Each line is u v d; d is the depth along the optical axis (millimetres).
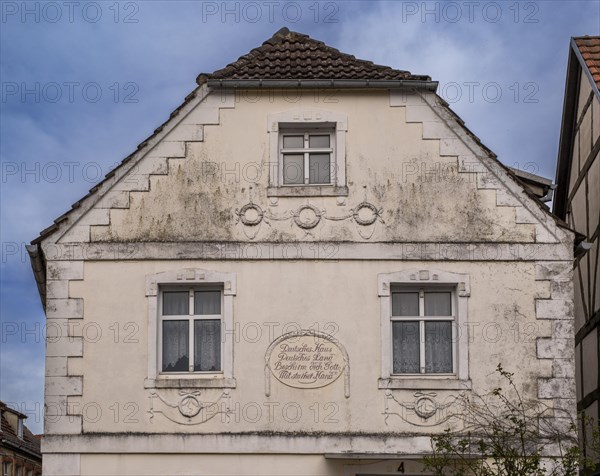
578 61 17938
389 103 14664
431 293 14352
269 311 14047
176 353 14148
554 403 13766
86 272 14133
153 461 13609
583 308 17703
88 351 13898
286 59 15156
